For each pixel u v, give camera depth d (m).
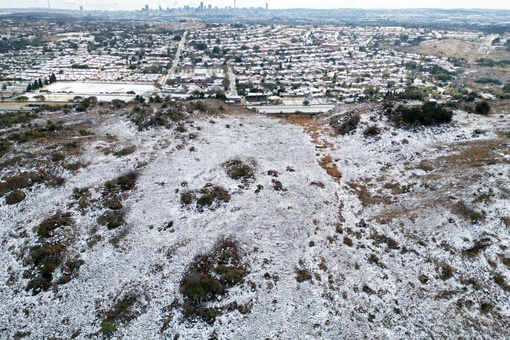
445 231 37.88
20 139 60.94
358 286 34.38
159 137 64.56
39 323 33.19
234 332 30.72
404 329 30.28
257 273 35.97
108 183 49.72
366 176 51.88
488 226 36.44
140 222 43.94
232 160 56.28
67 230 42.59
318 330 30.67
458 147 53.97
